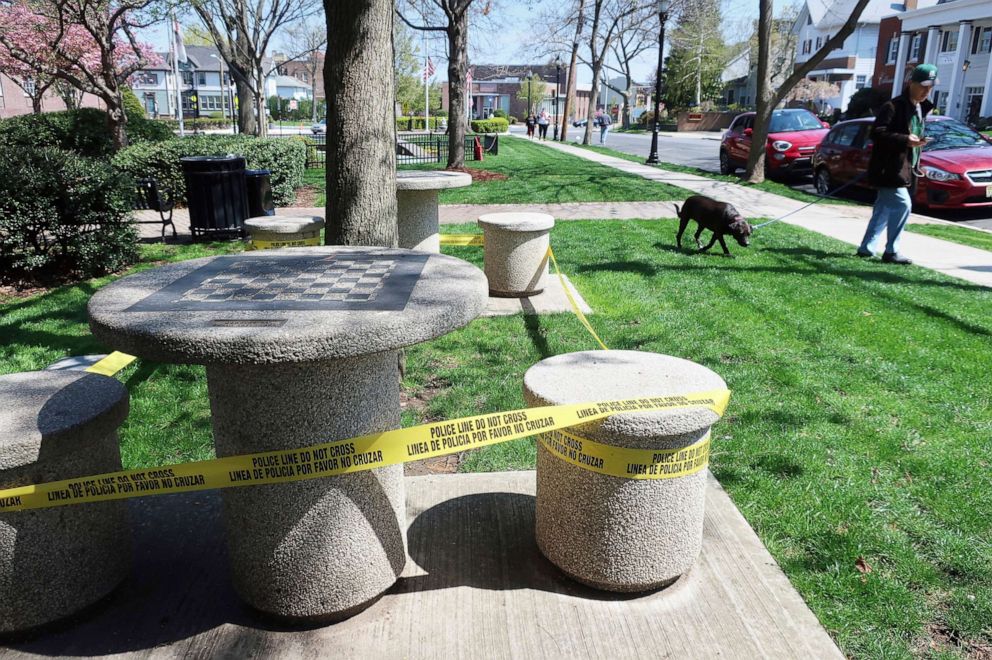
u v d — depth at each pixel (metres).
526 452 4.05
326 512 2.44
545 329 6.04
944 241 9.95
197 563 2.93
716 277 7.74
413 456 2.45
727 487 3.62
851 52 59.16
